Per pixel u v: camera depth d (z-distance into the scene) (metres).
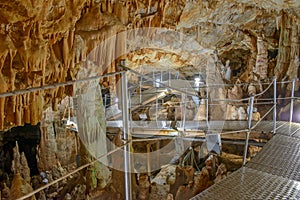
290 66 8.49
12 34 3.75
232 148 9.23
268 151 3.40
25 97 4.58
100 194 5.91
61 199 7.49
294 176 2.52
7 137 11.77
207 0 6.80
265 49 9.58
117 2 5.18
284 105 8.68
